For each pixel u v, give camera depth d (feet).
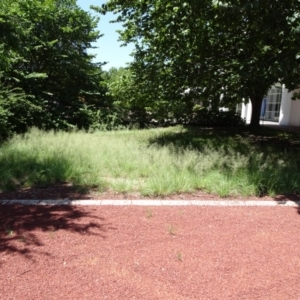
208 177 18.20
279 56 21.85
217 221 13.04
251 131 51.39
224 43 29.71
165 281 8.80
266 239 11.51
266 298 8.18
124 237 11.36
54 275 8.94
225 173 18.99
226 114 66.85
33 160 21.74
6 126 37.24
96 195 16.15
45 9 47.32
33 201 14.96
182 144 32.58
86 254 10.13
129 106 58.95
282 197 16.49
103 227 12.15
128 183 17.79
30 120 43.11
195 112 66.54
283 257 10.25
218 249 10.67
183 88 37.27
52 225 12.24
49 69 51.88
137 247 10.66
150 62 36.37
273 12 19.13
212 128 58.08
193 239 11.35
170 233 11.78
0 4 35.45
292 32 18.93
